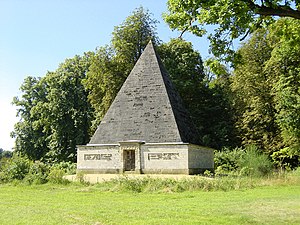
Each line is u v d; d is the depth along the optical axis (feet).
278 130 146.20
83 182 81.20
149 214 41.34
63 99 193.67
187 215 40.63
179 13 46.34
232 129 171.53
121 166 106.01
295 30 49.90
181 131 104.73
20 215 41.01
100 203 52.42
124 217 39.40
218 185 70.79
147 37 165.17
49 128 201.46
